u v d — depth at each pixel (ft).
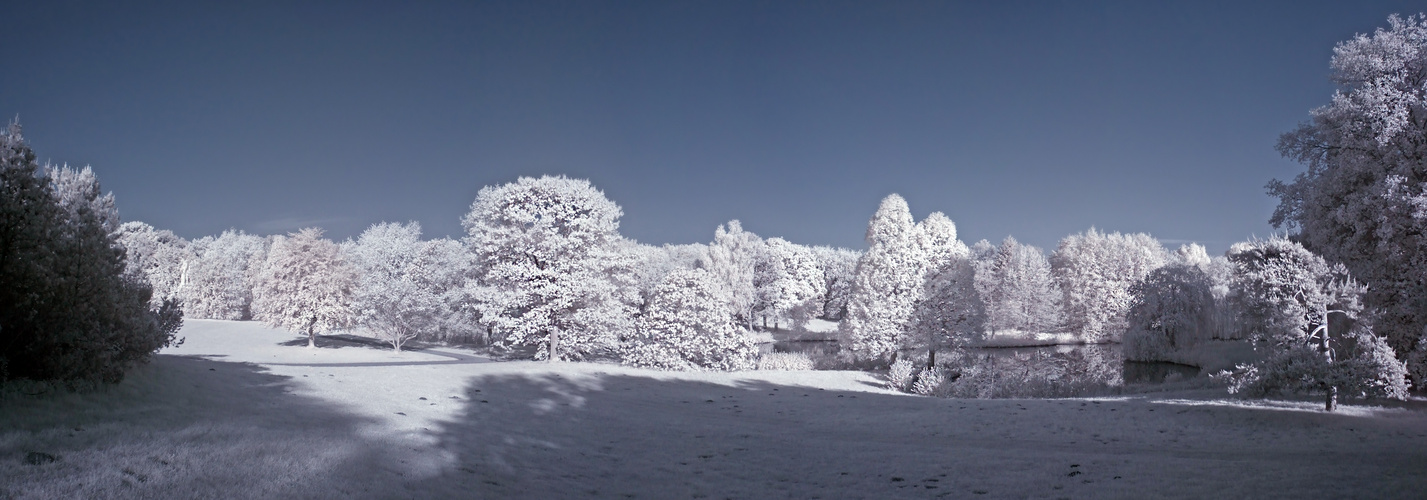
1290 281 66.03
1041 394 101.14
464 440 48.37
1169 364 154.51
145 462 30.68
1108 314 216.33
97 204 57.21
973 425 65.00
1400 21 77.20
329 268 144.66
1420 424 58.70
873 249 145.07
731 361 126.31
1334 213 78.95
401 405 63.10
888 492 40.45
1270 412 64.80
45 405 40.19
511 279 119.34
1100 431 60.39
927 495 39.65
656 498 38.11
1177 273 166.50
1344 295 65.67
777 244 286.46
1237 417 63.41
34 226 41.24
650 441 55.57
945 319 136.98
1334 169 83.46
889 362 139.13
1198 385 100.07
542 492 37.11
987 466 47.19
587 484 40.29
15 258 41.06
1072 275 235.81
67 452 30.37
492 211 121.19
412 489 33.68
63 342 44.32
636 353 124.26
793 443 56.39
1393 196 69.36
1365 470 41.98
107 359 46.21
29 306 42.14
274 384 68.59
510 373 98.84
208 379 64.95
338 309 141.79
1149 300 164.04
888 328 137.69
